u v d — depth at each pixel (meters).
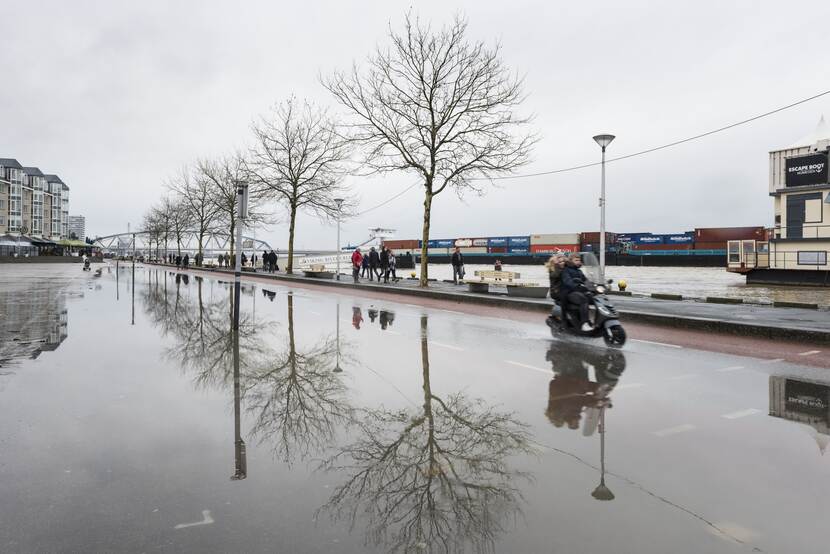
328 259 61.75
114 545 2.58
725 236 65.12
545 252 76.56
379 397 5.40
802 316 11.66
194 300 17.00
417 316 13.13
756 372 6.72
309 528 2.76
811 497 3.12
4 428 4.31
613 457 3.77
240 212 10.07
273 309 14.60
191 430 4.33
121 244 173.75
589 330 8.92
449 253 87.69
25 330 9.83
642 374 6.54
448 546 2.59
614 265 73.50
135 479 3.36
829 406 5.11
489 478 3.41
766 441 4.10
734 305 14.72
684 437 4.20
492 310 14.95
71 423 4.46
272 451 3.88
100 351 7.81
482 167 21.62
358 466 3.61
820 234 30.47
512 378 6.29
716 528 2.76
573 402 5.23
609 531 2.73
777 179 34.59
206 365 6.92
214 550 2.54
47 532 2.70
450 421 4.61
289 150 35.28
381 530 2.74
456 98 22.00
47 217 119.19
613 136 19.95
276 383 5.97
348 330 10.44
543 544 2.60
